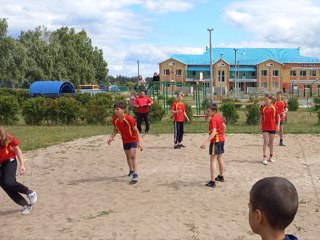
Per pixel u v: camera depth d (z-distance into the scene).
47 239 5.84
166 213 6.88
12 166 6.99
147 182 9.23
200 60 92.56
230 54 97.75
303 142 15.27
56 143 15.29
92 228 6.18
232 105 24.11
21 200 7.07
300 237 5.87
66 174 10.17
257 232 1.92
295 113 33.97
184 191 8.41
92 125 23.31
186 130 19.20
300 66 91.81
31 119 23.81
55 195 8.23
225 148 13.93
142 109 18.48
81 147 14.34
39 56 72.31
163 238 5.75
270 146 11.37
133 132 9.20
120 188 8.72
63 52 79.81
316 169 10.51
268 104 11.14
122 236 5.85
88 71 85.00
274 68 91.75
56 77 74.81
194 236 5.82
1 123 23.88
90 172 10.38
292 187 1.88
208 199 7.79
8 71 60.69
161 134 18.05
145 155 12.71
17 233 6.11
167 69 90.75
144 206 7.32
